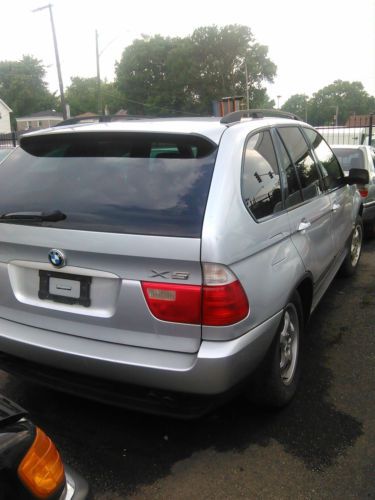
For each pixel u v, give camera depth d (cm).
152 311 236
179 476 254
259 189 277
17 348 272
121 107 8381
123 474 255
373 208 722
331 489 244
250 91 7919
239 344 237
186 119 312
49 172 284
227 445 277
